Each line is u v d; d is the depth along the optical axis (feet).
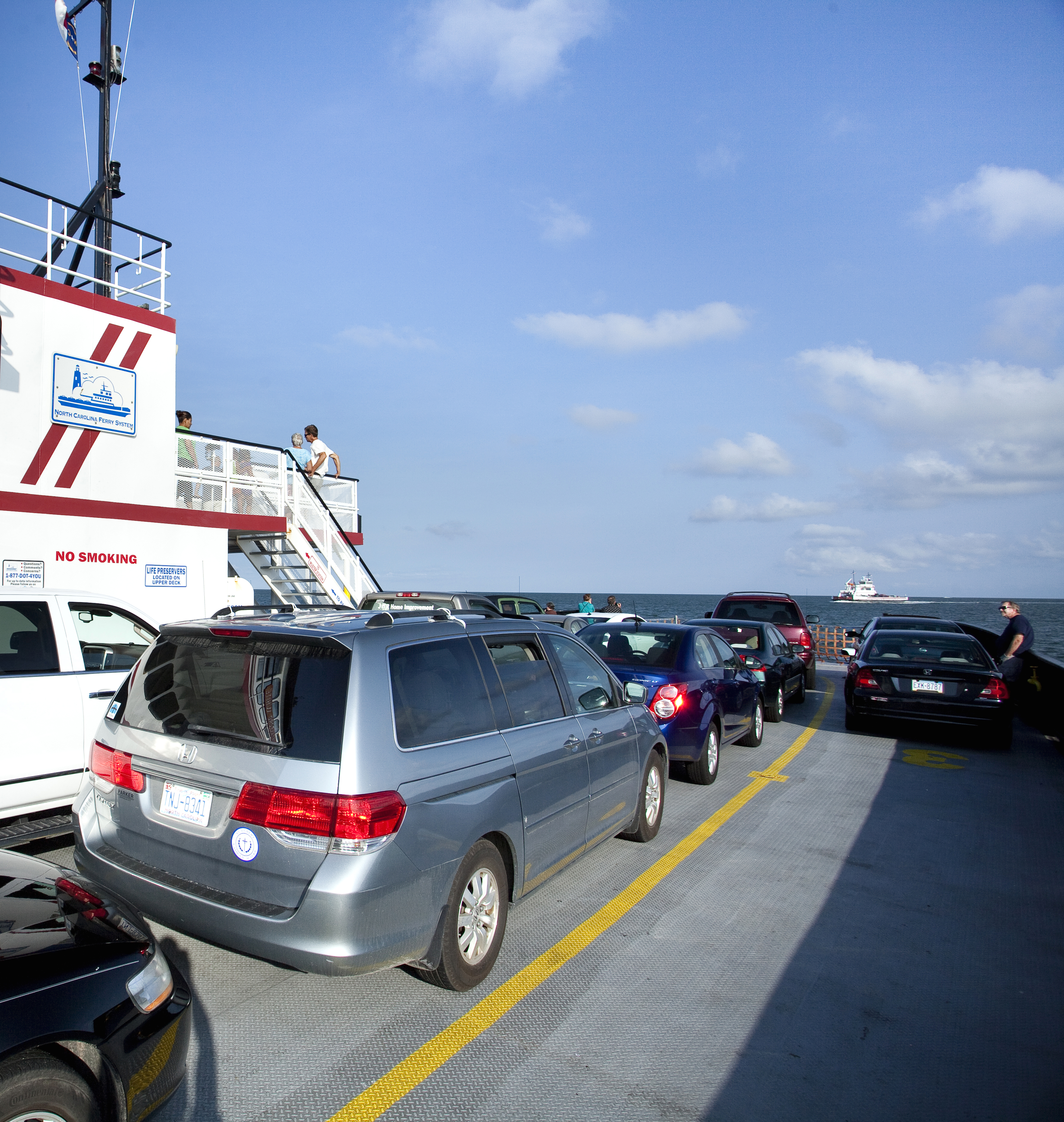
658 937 13.93
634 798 17.34
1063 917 15.48
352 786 9.39
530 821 12.59
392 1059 10.00
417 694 10.89
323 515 40.32
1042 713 38.93
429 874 10.18
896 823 21.52
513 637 13.98
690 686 23.66
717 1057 10.35
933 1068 10.28
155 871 10.54
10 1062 6.56
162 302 31.12
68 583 26.66
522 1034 10.68
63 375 26.73
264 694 10.32
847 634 46.93
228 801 9.96
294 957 9.23
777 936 14.16
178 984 8.48
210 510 33.63
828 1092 9.70
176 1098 9.10
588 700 15.69
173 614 30.04
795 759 29.53
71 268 34.73
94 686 16.70
